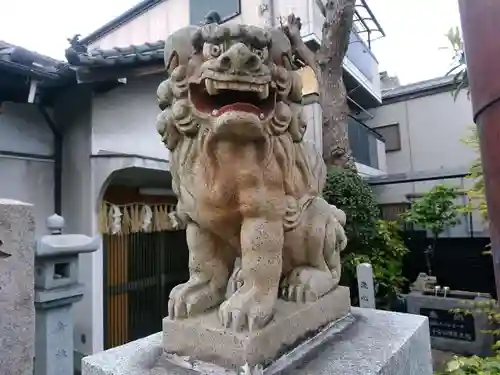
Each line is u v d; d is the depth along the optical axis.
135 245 4.05
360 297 3.09
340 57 4.36
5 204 1.75
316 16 5.34
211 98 1.11
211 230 1.22
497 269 1.20
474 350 4.29
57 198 3.77
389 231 5.04
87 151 3.56
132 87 3.86
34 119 3.67
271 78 1.11
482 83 1.19
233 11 5.78
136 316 3.96
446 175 6.56
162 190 4.29
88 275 3.52
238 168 1.09
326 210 1.48
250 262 1.12
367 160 7.24
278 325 1.10
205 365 1.05
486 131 1.19
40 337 2.45
